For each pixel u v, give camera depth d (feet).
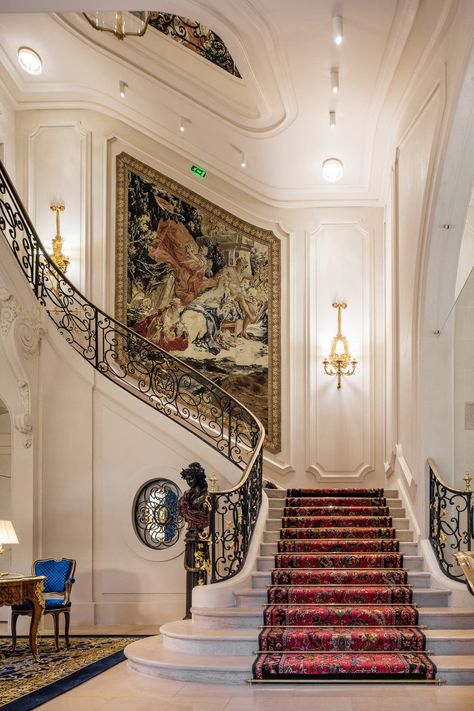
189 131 40.83
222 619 26.40
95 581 34.45
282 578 29.04
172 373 40.93
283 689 22.44
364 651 24.43
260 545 31.48
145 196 42.22
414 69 30.14
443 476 30.14
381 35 28.55
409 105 32.40
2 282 32.37
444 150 26.66
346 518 33.42
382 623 25.89
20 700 21.01
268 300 41.55
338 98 33.76
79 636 31.17
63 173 41.91
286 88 32.96
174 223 42.14
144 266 41.75
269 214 41.96
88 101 41.93
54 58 39.96
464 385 30.40
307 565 30.14
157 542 34.76
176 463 34.86
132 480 34.88
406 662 23.15
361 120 35.58
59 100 41.96
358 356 41.04
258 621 26.23
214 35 38.42
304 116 35.45
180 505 30.19
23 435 33.55
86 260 41.29
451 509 30.04
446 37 26.27
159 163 42.19
